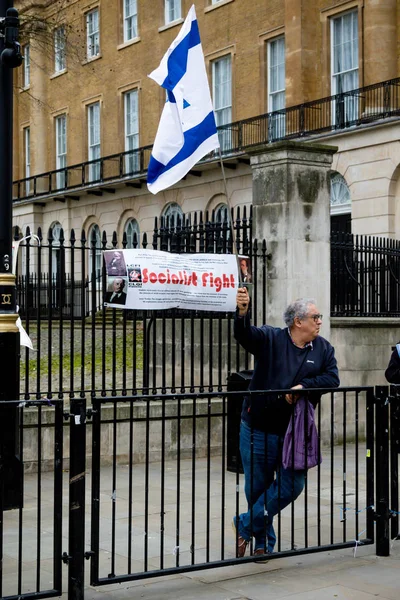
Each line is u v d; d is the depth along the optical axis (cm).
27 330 875
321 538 677
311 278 1089
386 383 1203
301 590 543
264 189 1097
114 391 930
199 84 718
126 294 925
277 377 598
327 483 897
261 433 595
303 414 586
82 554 507
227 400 966
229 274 995
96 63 3806
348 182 2414
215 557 617
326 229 1108
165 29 3381
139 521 720
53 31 2033
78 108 3956
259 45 2941
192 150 714
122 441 983
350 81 2617
